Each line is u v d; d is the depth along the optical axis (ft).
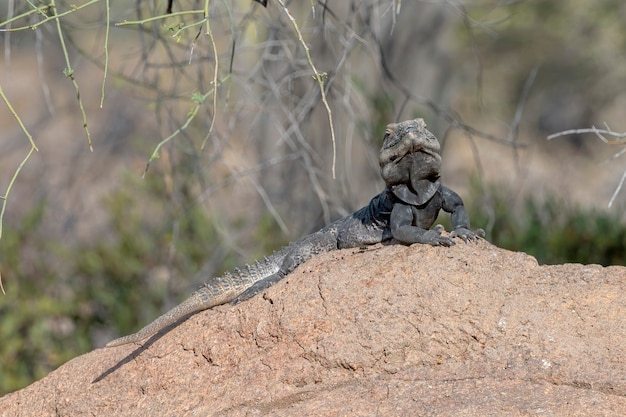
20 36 44.04
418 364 24.98
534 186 83.87
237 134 59.62
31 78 104.94
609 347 24.40
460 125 43.47
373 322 25.44
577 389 23.56
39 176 71.67
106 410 28.07
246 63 50.88
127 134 71.05
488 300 25.44
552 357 24.31
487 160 97.25
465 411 23.09
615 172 95.04
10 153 79.51
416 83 72.74
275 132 54.34
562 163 97.60
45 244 58.54
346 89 43.75
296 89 49.62
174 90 41.09
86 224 64.90
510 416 22.72
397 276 26.03
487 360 24.61
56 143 78.84
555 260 52.29
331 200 45.68
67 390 29.12
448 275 25.81
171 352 27.91
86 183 69.92
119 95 70.79
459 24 85.76
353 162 54.85
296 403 25.05
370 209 29.35
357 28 49.90
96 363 29.60
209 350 27.22
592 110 113.39
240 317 27.30
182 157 54.70
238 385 26.05
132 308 55.77
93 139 73.82
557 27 104.88
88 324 55.77
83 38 83.20
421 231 26.86
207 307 29.09
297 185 54.70
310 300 26.37
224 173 56.80
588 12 104.63
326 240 29.89
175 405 26.66
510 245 53.31
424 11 71.61
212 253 55.21
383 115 53.11
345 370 25.23
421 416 23.26
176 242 52.03
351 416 23.77
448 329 25.11
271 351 26.16
